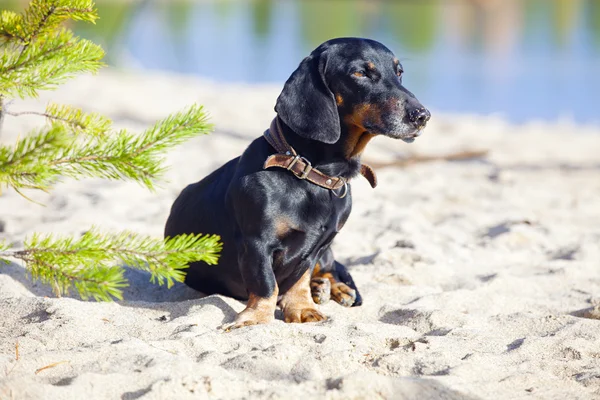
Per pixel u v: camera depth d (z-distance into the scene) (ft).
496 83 82.99
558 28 136.15
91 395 11.59
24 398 11.19
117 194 31.07
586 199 34.60
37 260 11.64
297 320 17.22
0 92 11.69
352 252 24.80
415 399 11.81
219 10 181.98
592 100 74.02
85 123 12.50
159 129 11.70
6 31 12.42
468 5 199.62
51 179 11.09
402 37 122.83
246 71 92.68
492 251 25.59
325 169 17.20
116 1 106.42
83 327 15.28
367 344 15.11
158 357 13.09
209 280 19.08
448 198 33.96
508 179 38.91
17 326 15.46
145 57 97.14
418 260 23.27
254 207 16.83
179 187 33.12
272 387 11.98
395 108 16.72
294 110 17.02
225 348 14.61
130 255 11.91
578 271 22.67
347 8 196.03
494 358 14.40
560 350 15.06
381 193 34.45
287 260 17.34
